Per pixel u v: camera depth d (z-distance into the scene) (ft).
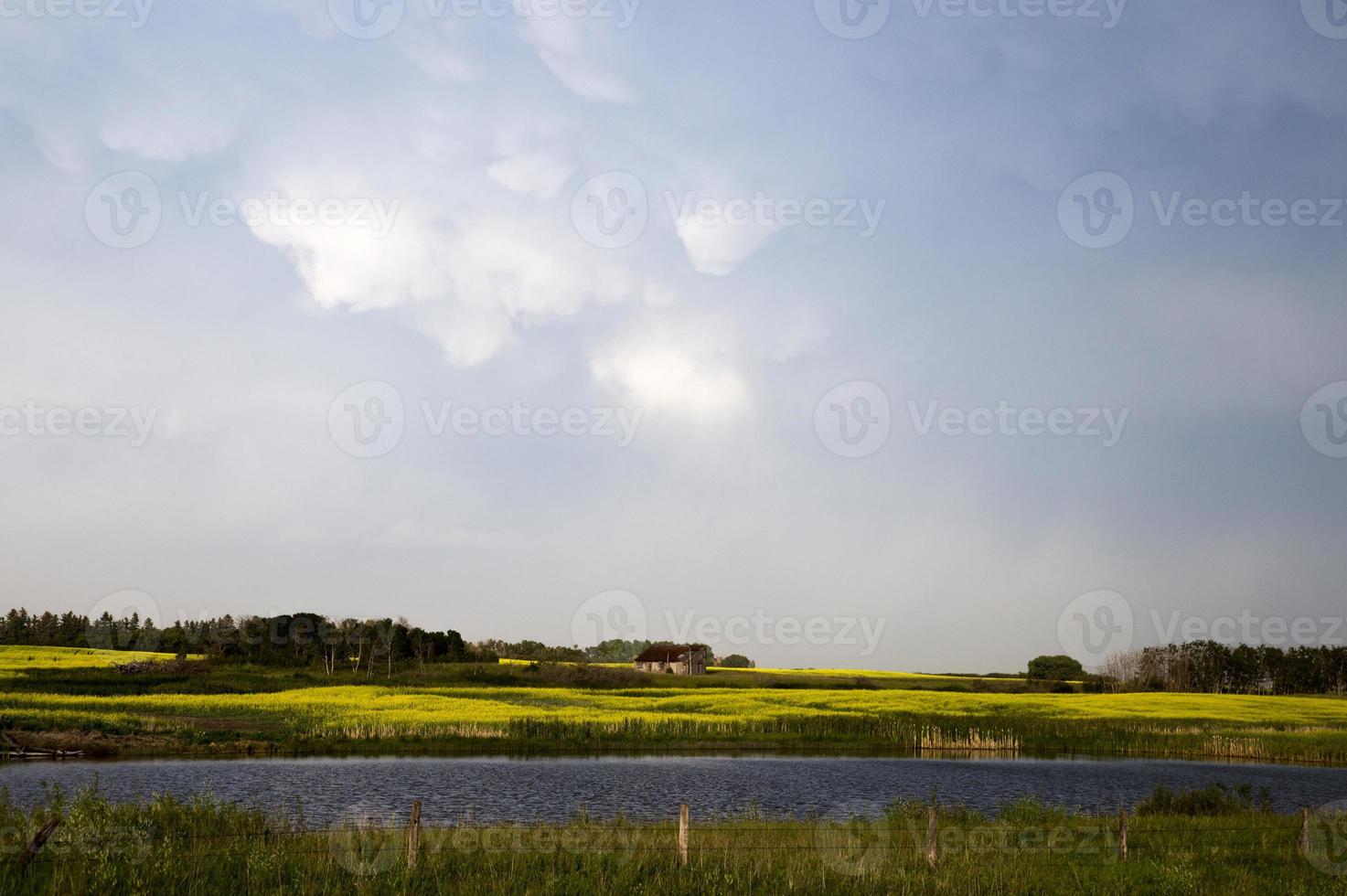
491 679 317.63
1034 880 57.82
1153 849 69.26
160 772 121.70
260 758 140.77
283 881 49.67
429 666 363.56
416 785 116.16
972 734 180.75
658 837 66.90
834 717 199.52
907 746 178.70
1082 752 177.47
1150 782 138.51
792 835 70.08
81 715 164.25
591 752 158.40
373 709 202.49
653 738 174.09
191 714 185.37
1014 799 117.08
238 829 60.59
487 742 163.22
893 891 53.36
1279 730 206.18
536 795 111.65
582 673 344.69
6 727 142.72
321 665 357.61
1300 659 453.17
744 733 180.45
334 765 133.39
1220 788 101.91
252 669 317.63
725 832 71.05
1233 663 444.96
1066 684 393.09
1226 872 61.62
